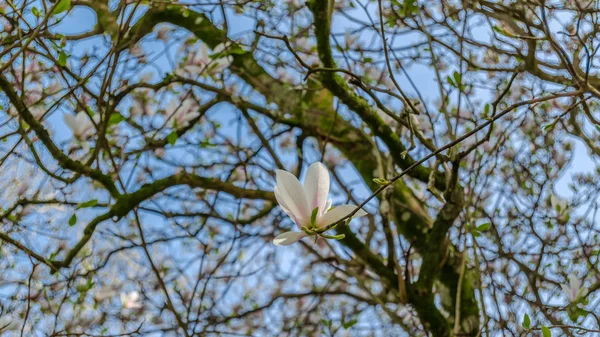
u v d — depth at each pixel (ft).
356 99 14.06
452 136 10.22
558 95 8.08
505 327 12.34
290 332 16.62
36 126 11.40
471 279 15.43
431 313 13.76
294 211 6.34
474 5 9.87
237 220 14.78
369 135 16.12
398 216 16.29
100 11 12.27
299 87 16.24
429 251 13.23
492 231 14.76
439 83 10.32
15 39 11.87
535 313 12.81
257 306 18.24
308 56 16.60
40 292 14.01
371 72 15.98
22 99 11.05
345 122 16.56
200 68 14.07
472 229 11.35
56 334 12.52
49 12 9.24
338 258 15.07
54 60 10.66
